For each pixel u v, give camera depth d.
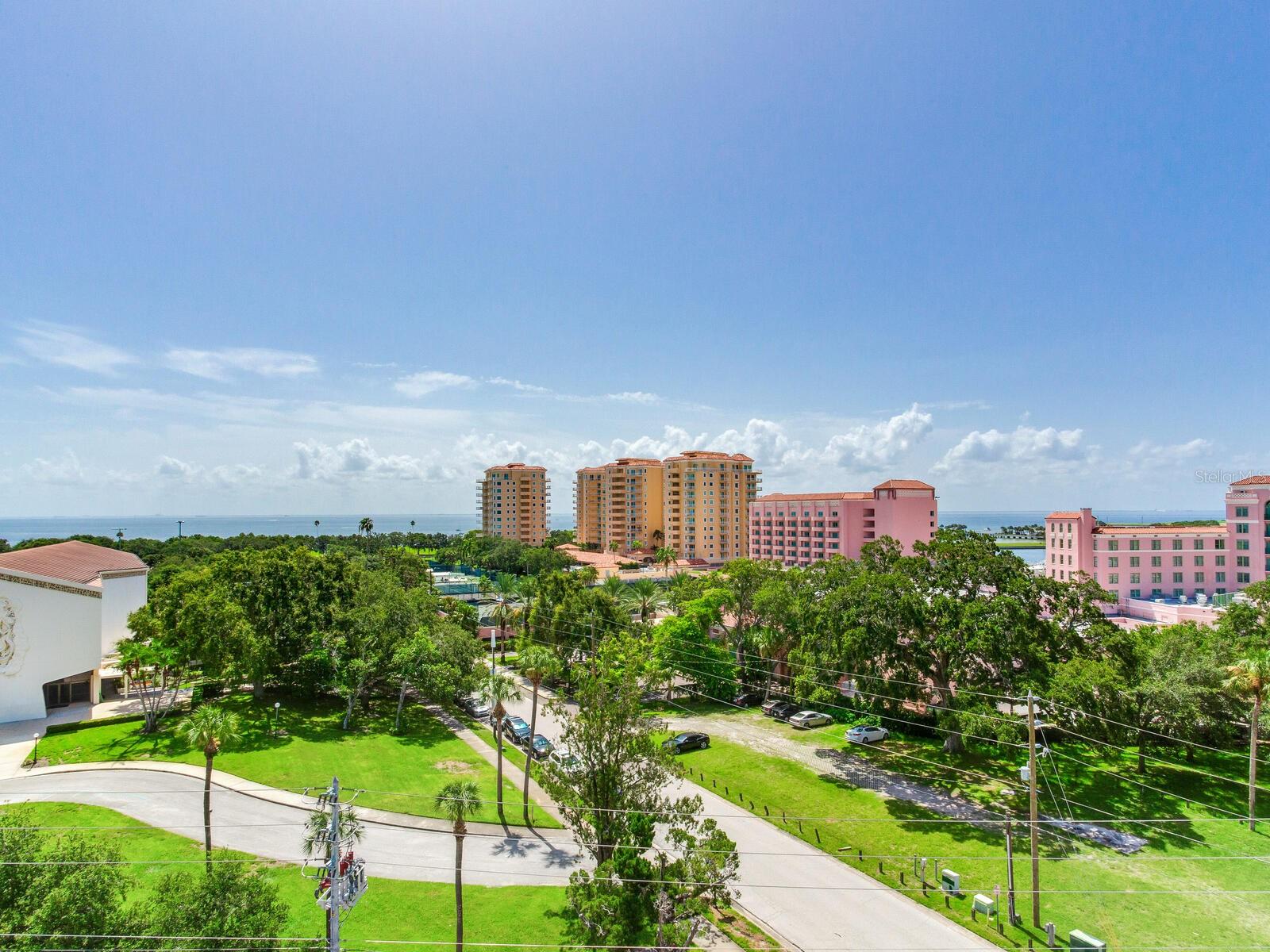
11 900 20.59
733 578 69.38
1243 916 28.64
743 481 174.62
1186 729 41.41
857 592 47.00
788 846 36.06
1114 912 28.94
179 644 53.91
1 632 54.81
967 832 36.59
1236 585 97.56
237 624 55.78
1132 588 101.44
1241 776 42.50
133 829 36.22
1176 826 36.69
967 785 42.94
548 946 27.62
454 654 60.38
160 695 54.06
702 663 63.69
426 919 29.50
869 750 50.03
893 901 30.61
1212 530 101.62
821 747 51.00
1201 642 47.66
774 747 51.38
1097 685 39.59
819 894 31.28
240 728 53.00
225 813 38.75
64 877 21.27
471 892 31.83
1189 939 27.17
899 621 45.19
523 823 39.56
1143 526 112.62
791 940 27.78
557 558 146.75
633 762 30.94
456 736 54.81
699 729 56.22
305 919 28.83
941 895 30.77
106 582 67.00
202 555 136.75
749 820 39.62
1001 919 28.61
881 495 129.88
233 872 22.44
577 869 34.28
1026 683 40.53
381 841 36.97
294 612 60.34
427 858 35.22
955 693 43.09
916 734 52.91
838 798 41.72
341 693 55.62
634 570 146.50
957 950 26.94
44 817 37.31
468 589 127.00
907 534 127.25
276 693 63.28
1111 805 39.25
